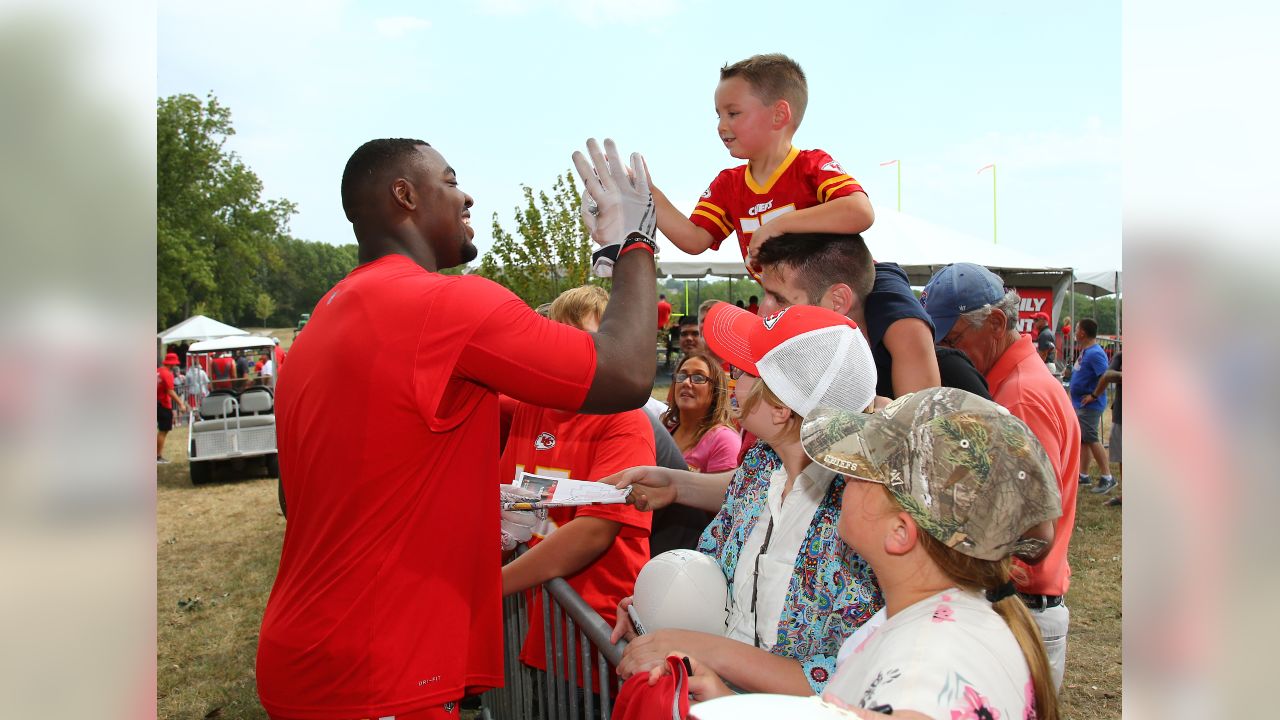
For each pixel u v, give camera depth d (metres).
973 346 2.73
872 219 2.24
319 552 1.60
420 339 1.54
